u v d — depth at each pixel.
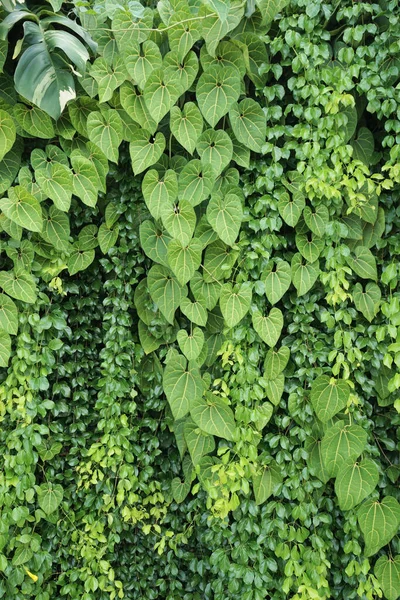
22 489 1.72
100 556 1.79
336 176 1.69
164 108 1.67
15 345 1.78
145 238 1.74
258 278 1.74
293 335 1.79
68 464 1.88
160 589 1.87
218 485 1.71
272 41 1.69
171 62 1.67
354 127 1.73
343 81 1.67
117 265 1.82
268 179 1.72
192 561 1.84
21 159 1.76
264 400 1.80
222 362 1.76
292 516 1.74
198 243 1.69
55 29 1.70
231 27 1.64
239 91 1.68
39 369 1.77
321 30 1.68
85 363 1.88
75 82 1.69
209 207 1.69
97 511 1.84
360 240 1.77
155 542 1.88
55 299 1.84
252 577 1.73
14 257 1.72
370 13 1.71
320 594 1.70
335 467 1.71
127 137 1.74
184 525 1.85
